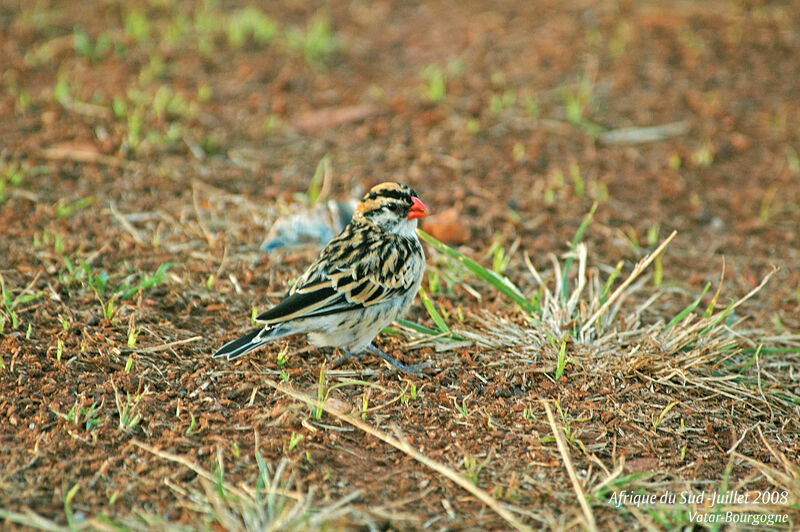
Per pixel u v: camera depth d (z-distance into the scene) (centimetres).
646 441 908
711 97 1728
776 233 1373
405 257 1020
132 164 1433
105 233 1244
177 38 1847
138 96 1614
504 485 827
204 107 1628
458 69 1784
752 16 2030
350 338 996
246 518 743
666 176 1502
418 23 1998
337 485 811
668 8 2048
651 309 1169
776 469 876
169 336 1030
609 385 985
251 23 1917
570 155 1543
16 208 1283
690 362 1013
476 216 1355
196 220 1299
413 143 1555
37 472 798
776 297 1216
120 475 805
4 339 980
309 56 1822
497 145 1560
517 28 1958
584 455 877
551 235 1323
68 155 1433
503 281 1126
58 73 1695
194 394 934
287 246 1242
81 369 951
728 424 943
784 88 1778
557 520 782
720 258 1308
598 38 1902
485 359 1026
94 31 1866
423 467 847
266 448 855
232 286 1148
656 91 1739
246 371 983
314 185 1377
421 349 1057
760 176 1522
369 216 1044
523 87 1731
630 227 1363
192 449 846
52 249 1184
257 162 1483
